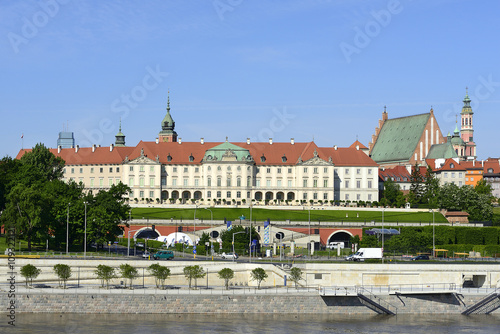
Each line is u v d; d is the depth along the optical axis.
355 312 168.38
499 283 185.50
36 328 145.12
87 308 158.00
